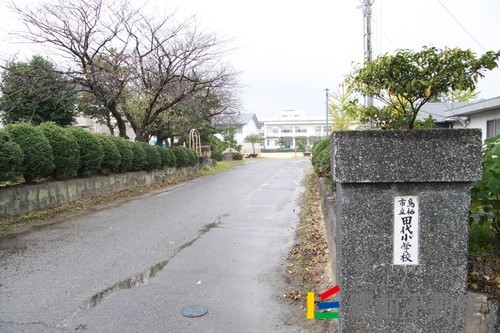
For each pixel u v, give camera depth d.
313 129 68.94
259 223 7.18
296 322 3.21
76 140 9.64
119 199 10.45
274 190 12.15
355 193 2.05
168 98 14.70
